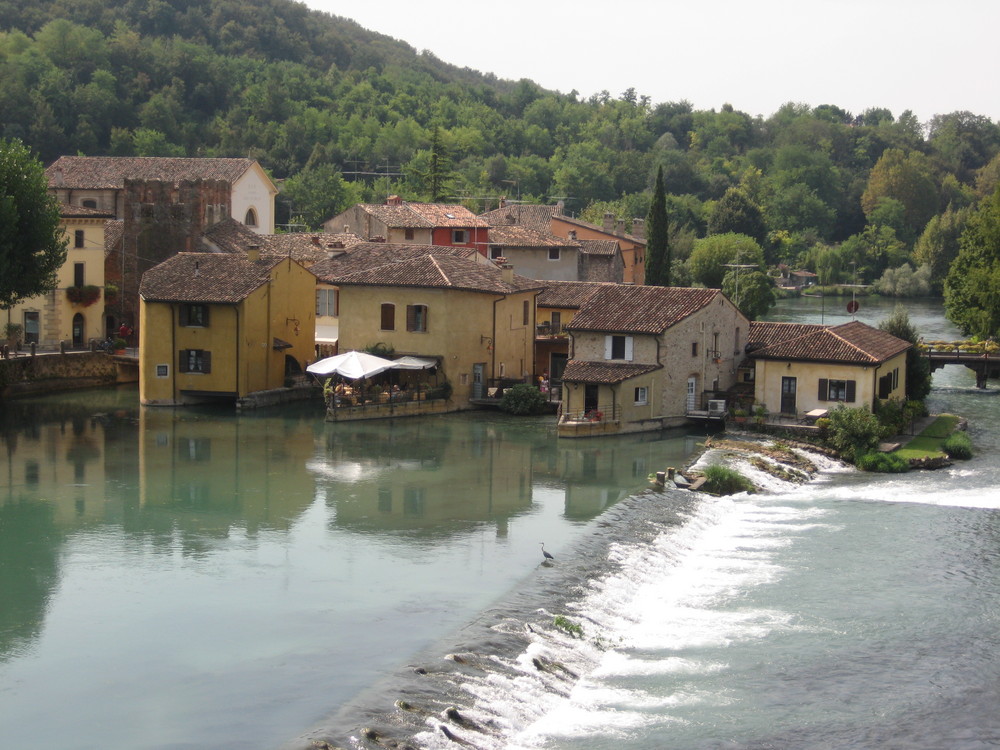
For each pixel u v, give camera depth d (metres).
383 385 89.19
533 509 61.41
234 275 91.12
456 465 71.25
